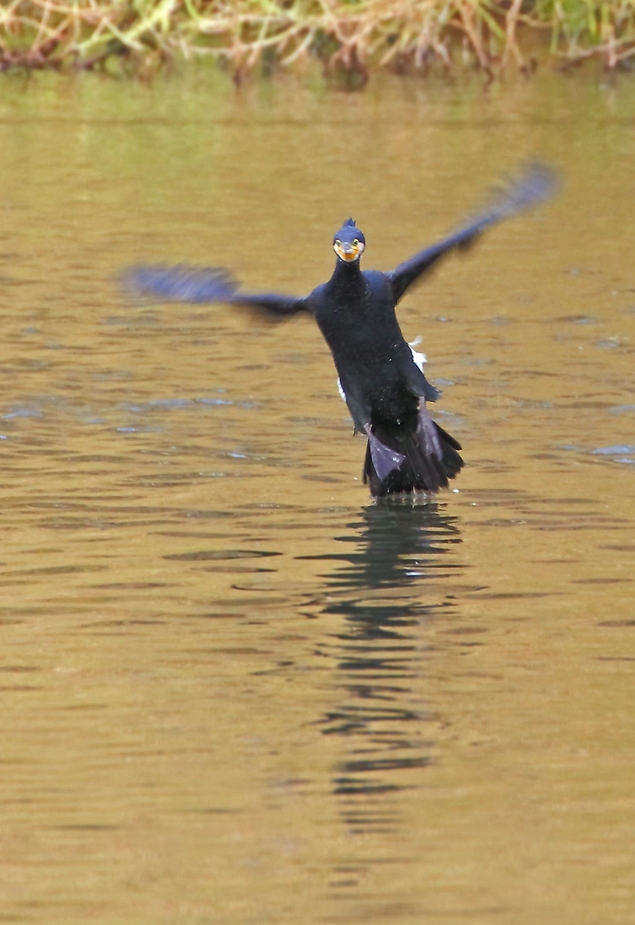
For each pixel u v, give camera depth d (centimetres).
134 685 870
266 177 2738
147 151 3019
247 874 675
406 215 2386
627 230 2338
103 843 701
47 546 1102
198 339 1742
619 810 727
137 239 2256
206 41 4169
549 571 1048
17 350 1680
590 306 1889
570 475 1264
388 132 3203
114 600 999
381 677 880
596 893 660
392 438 1235
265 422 1430
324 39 4109
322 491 1236
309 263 2088
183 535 1127
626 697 850
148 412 1458
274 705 841
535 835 705
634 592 1007
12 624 959
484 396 1508
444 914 645
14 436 1374
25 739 802
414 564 1060
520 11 4228
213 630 950
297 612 977
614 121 3325
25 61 4006
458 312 1866
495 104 3572
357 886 666
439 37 4109
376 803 737
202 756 785
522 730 811
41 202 2542
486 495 1219
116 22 4022
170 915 645
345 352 1205
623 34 4197
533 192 1231
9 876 674
